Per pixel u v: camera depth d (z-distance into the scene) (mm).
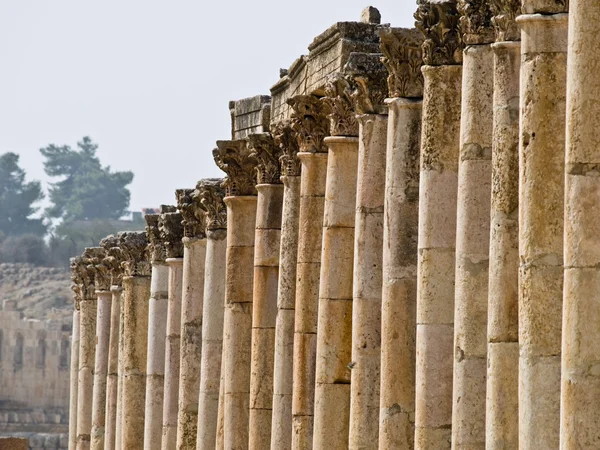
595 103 75562
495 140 86062
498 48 85938
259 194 132500
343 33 112438
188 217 155000
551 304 80125
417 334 95812
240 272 138375
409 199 101312
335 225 114375
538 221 80375
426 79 95375
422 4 95188
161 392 169000
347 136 113812
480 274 89688
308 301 120062
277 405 125312
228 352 138250
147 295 176750
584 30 75688
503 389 85188
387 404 101438
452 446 90438
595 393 75062
